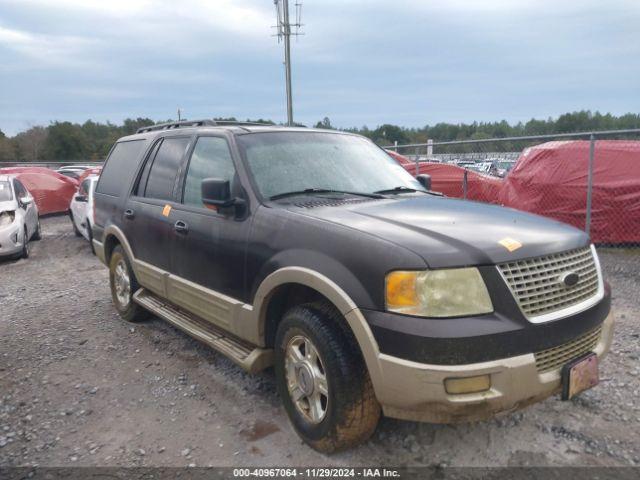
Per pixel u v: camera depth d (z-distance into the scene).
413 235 2.66
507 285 2.50
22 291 7.24
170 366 4.34
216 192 3.41
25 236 10.02
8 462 3.01
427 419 2.53
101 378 4.14
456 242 2.58
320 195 3.58
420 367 2.39
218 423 3.40
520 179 9.05
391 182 4.08
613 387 3.77
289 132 4.13
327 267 2.78
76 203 11.83
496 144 9.80
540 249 2.69
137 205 4.80
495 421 3.31
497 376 2.41
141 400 3.75
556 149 8.73
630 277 6.84
